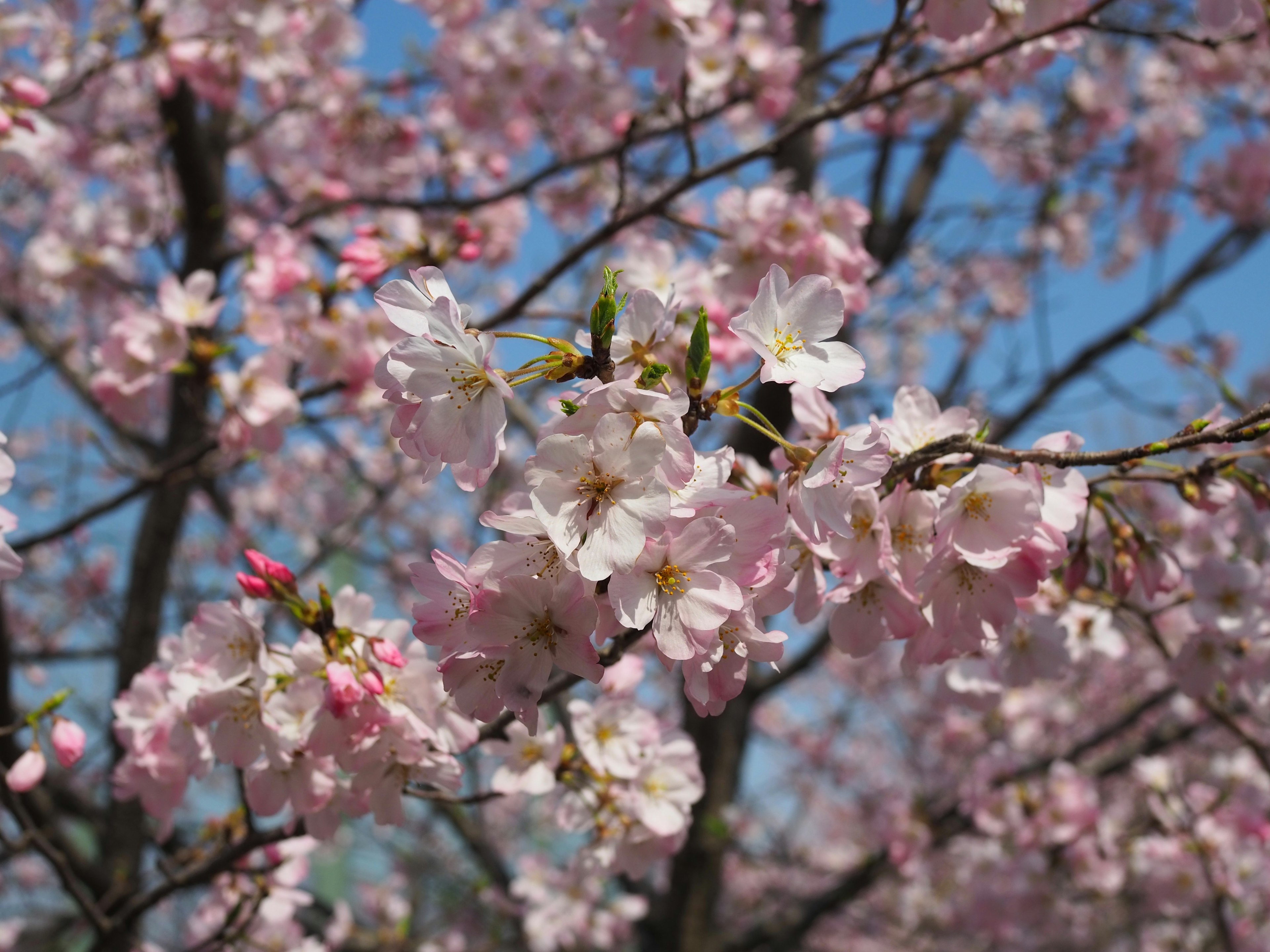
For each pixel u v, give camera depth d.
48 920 6.04
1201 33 5.54
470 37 5.14
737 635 1.45
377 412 3.61
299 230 4.77
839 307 1.56
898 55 3.96
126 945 3.40
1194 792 4.82
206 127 5.24
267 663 1.97
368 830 7.86
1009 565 1.69
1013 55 3.43
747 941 5.56
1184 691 2.70
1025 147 6.81
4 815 3.90
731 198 2.96
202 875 2.51
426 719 1.94
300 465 8.11
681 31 3.05
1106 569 2.32
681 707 7.57
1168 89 6.51
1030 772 5.66
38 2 4.61
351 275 3.25
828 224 2.85
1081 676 6.44
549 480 1.33
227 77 4.57
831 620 1.78
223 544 7.15
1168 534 3.11
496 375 1.36
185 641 2.24
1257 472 2.15
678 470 1.34
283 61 4.68
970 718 6.98
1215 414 2.13
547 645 1.41
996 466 1.58
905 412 1.84
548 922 4.50
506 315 3.13
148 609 4.60
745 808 9.09
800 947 6.46
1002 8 3.19
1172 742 5.73
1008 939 5.79
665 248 3.03
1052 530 1.69
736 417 1.50
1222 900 4.35
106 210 5.30
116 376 3.16
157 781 2.37
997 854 5.20
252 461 3.34
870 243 6.09
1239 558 2.85
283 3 4.51
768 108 3.83
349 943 4.93
